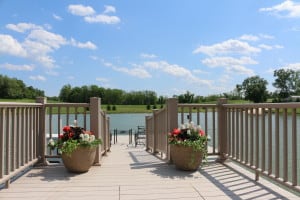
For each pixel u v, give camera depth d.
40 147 4.74
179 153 4.30
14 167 3.64
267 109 3.60
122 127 22.42
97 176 4.08
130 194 3.28
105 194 3.29
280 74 42.06
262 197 3.14
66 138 4.32
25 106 3.98
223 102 5.02
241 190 3.39
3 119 3.28
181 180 3.85
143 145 11.12
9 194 3.29
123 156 6.16
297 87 41.56
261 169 3.65
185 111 7.31
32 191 3.40
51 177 4.03
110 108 39.00
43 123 4.78
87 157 4.22
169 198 3.13
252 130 3.94
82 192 3.36
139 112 37.69
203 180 3.84
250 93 41.69
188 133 4.37
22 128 3.96
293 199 3.06
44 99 4.82
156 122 6.59
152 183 3.72
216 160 5.02
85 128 4.92
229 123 4.75
